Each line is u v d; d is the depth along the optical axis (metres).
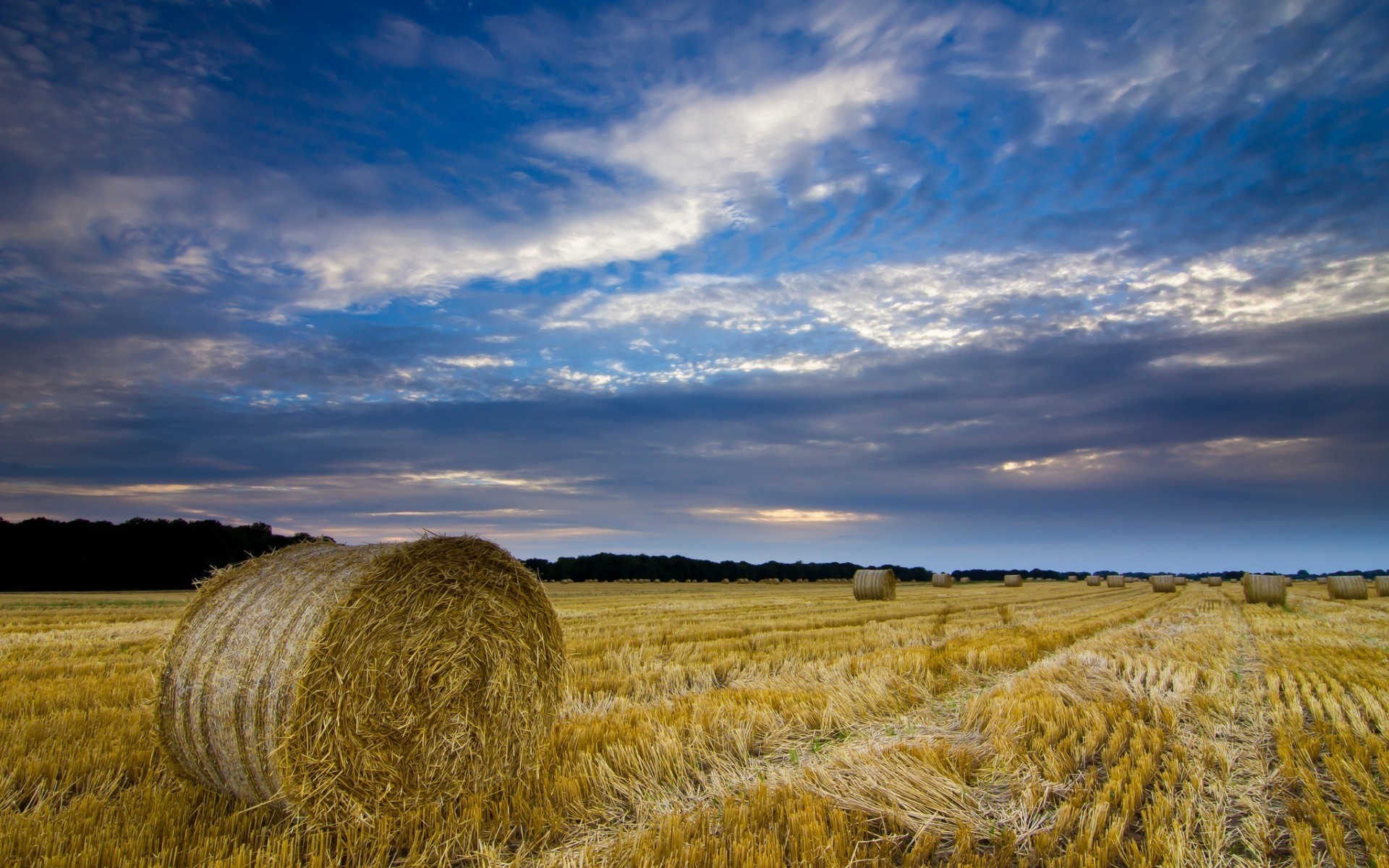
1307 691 8.95
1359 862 4.66
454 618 6.30
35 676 10.02
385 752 5.80
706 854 4.52
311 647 5.48
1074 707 8.03
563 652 7.17
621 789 5.74
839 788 5.64
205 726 5.82
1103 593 41.66
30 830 4.56
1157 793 5.41
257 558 6.71
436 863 4.80
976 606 26.73
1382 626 18.67
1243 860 4.65
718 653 12.77
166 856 4.41
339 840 5.09
